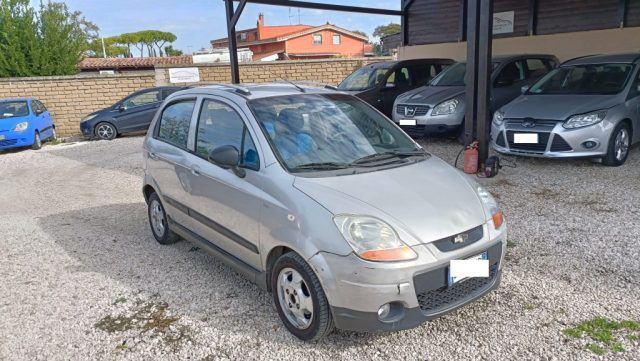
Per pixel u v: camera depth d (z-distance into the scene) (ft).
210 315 11.64
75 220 20.16
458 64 33.50
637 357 9.30
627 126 23.08
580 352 9.55
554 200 18.75
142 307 12.19
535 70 33.12
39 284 13.78
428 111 29.37
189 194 13.73
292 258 10.00
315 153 11.53
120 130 46.47
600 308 11.03
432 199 10.20
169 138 15.34
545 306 11.26
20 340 10.91
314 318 9.76
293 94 13.34
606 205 17.76
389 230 9.25
